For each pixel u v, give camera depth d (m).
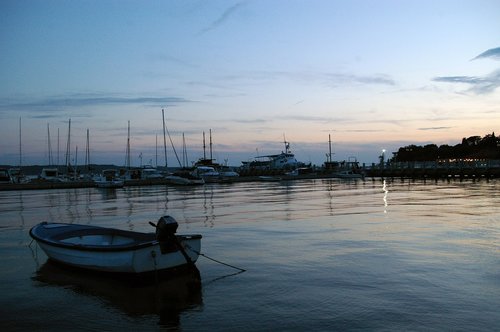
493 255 15.30
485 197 39.69
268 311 10.45
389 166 105.44
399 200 38.19
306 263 14.77
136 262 12.69
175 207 35.66
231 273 13.81
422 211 28.72
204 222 25.41
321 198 42.59
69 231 16.34
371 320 9.68
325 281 12.65
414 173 95.25
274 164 118.56
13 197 51.69
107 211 33.19
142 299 11.63
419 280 12.50
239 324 9.73
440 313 9.98
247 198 44.56
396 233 19.97
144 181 77.62
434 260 14.68
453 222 23.12
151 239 15.00
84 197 50.31
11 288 12.88
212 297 11.60
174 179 77.81
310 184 76.94
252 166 122.69
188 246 13.58
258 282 12.77
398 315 9.92
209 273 13.87
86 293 12.30
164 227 12.89
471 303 10.58
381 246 17.12
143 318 10.33
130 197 49.12
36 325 10.03
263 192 54.91
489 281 12.29
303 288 12.08
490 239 18.22
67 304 11.45
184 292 12.07
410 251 16.11
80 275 14.16
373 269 13.76
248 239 19.52
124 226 24.55
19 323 10.16
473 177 85.50
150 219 27.62
